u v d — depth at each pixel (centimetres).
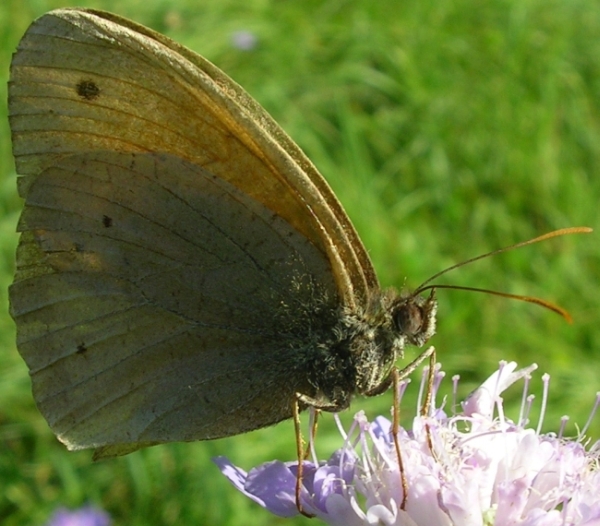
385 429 8
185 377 8
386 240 15
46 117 8
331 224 7
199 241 8
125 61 7
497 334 14
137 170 8
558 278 14
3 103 15
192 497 11
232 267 8
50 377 8
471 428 7
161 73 7
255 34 18
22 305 8
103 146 8
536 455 7
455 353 13
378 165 16
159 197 8
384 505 7
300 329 8
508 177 16
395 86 18
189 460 11
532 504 7
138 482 11
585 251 15
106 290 8
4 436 12
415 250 14
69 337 8
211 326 8
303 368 8
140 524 11
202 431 8
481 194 16
